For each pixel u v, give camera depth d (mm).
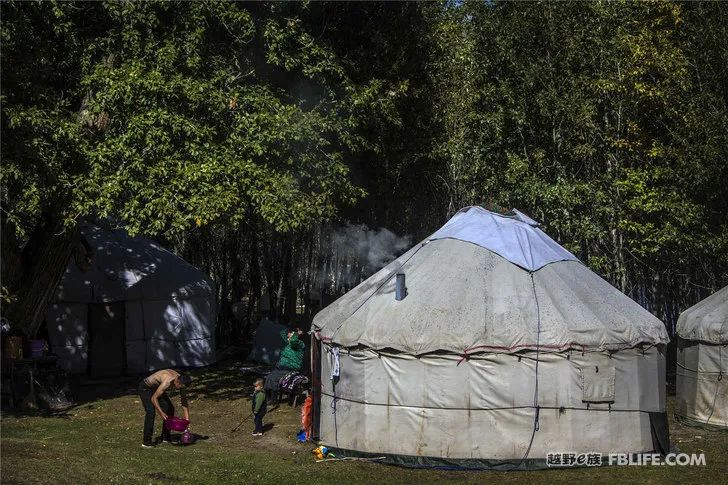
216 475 9703
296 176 14492
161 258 19688
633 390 10727
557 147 16672
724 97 16281
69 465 9797
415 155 17531
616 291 11828
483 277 11203
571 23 16609
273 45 14461
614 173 16562
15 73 12945
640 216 16531
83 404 15250
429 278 11414
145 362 18734
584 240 17047
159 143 13125
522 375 10406
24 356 14938
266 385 14875
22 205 12836
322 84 15398
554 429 10383
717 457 10883
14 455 10195
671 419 13750
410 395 10602
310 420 12078
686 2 16656
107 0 13656
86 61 13672
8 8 13023
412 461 10492
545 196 15977
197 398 15781
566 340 10391
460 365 10453
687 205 15758
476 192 17531
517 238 11883
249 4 14805
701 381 13094
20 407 14445
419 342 10500
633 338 10680
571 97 16297
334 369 11312
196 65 13570
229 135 13773
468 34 17891
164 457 10664
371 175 17953
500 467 10273
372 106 15797
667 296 18453
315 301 22438
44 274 15250
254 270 23328
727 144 15312
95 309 18359
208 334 19766
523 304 10766
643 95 16141
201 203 12953
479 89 17281
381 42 16781
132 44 13586
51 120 12711
